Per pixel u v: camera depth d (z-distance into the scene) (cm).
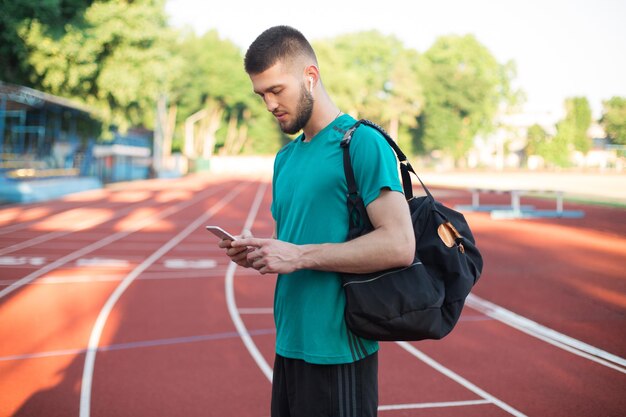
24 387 414
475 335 545
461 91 7219
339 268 163
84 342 521
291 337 175
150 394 403
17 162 2248
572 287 756
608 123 6838
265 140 7362
